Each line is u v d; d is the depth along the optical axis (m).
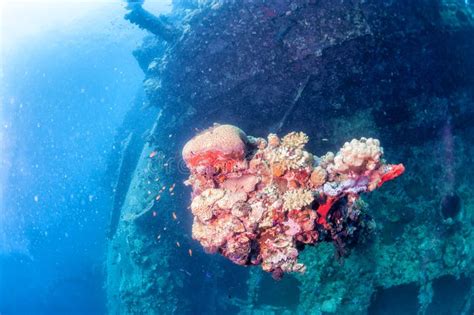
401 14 3.78
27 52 16.83
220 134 1.97
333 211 2.01
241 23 3.84
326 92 3.93
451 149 4.37
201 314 5.67
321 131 4.09
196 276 5.55
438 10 4.05
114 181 8.57
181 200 5.00
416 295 4.20
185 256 5.38
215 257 5.28
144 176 5.55
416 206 4.18
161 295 5.31
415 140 4.26
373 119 4.08
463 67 4.30
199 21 4.02
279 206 1.94
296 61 3.80
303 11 3.65
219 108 4.30
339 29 3.65
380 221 4.14
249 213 1.96
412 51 3.93
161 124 4.87
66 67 17.11
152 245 5.36
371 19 3.66
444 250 4.19
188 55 4.14
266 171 1.98
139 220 5.20
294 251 1.99
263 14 3.74
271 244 2.01
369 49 3.76
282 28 3.73
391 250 4.11
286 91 3.97
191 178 2.17
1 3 16.36
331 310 4.10
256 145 2.08
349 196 2.00
